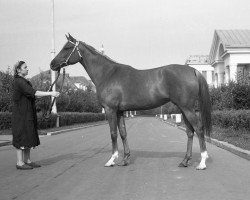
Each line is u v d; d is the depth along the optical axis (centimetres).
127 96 878
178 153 1171
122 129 926
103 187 686
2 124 2470
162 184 701
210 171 823
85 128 3209
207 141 1600
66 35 966
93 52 937
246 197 597
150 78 860
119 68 905
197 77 837
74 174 820
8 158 1138
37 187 696
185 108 832
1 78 2766
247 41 4275
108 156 1133
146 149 1314
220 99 2562
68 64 967
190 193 628
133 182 724
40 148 1430
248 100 2183
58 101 3734
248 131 1625
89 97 5200
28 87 901
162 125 3609
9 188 691
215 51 4731
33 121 921
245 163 938
